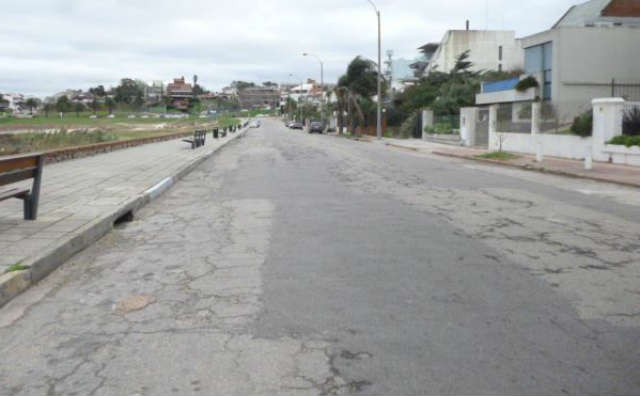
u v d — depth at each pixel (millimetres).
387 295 5738
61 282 6395
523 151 26969
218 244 8156
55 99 186000
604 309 5352
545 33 33312
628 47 32188
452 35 69938
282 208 11188
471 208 11117
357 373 4031
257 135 62312
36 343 4672
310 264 6922
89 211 9680
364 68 59031
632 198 12719
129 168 18219
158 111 155375
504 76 46281
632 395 3719
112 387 3893
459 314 5199
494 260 7105
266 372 4066
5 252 6793
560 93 32188
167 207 11750
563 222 9672
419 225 9336
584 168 18625
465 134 34219
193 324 5023
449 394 3727
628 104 21031
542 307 5398
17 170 8117
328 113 82812
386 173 18312
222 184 15680
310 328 4875
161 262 7215
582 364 4168
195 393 3787
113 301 5707
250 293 5848
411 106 53156
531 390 3777
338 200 12195
